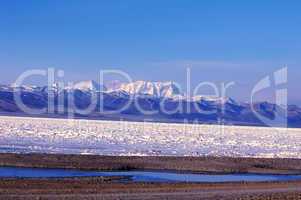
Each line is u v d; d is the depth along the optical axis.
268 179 39.38
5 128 91.56
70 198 23.98
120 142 70.69
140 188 28.62
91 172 38.81
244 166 46.19
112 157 46.38
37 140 68.06
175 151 59.06
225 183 33.06
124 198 24.61
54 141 67.75
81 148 58.84
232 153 59.69
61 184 28.91
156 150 59.56
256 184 33.44
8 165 39.88
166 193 27.11
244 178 39.53
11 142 62.47
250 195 27.39
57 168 39.94
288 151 66.56
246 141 83.25
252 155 57.88
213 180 36.81
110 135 85.38
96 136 81.50
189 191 28.31
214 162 47.03
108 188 28.09
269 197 26.81
